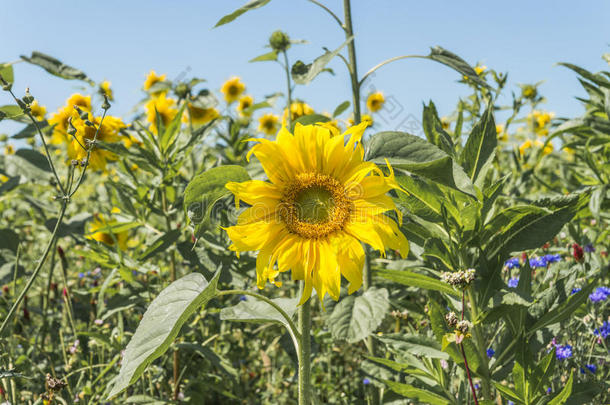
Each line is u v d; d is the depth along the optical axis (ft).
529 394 6.36
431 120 7.38
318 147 6.29
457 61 8.63
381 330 11.23
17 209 17.58
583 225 12.85
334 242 6.11
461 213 6.77
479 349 6.93
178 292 5.87
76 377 10.83
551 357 6.28
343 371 12.39
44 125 10.43
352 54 9.70
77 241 12.28
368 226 6.10
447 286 6.98
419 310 9.09
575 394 6.58
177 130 10.62
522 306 6.42
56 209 11.78
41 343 11.89
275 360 13.23
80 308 13.50
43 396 8.57
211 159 14.80
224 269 9.67
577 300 6.63
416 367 7.51
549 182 15.28
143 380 9.82
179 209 10.77
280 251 6.19
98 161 10.76
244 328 13.07
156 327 5.56
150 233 11.93
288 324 6.39
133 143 10.86
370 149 6.23
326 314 8.56
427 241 6.85
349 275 6.14
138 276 12.51
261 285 6.14
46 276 15.51
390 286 10.61
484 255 6.89
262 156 6.18
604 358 8.84
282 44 13.66
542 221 6.84
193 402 10.46
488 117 7.14
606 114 10.46
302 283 6.73
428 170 5.73
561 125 11.53
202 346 9.84
